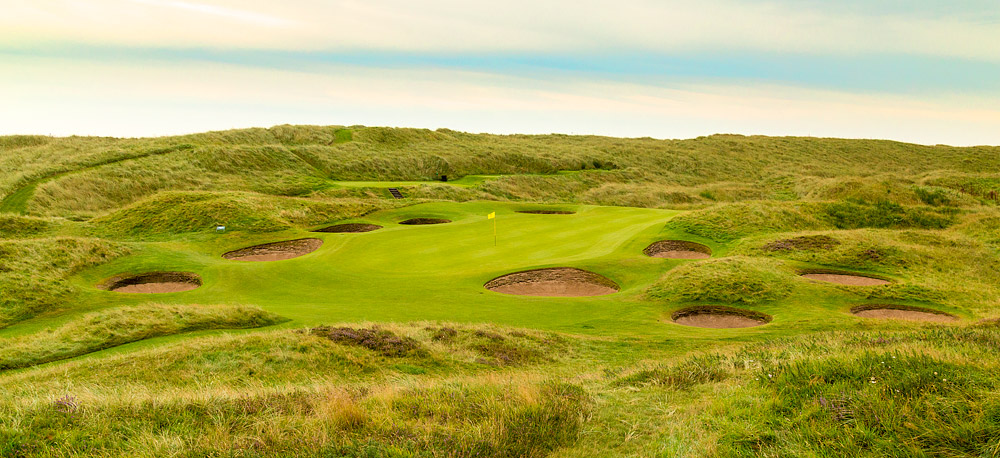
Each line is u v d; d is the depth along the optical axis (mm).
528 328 19031
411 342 15055
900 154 129000
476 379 10406
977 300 24438
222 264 29141
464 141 112875
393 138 101625
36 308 21297
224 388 9422
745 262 28109
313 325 18875
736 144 129125
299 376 12133
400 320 19938
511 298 23703
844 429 5691
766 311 22938
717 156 116562
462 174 86438
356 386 9531
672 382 9180
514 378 10406
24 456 5598
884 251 31516
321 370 12656
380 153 88250
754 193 81688
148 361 12602
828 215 43625
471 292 24359
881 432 5637
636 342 17469
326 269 28141
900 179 76125
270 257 33781
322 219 44438
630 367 13039
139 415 6793
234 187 61156
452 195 65688
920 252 31797
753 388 7848
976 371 7172
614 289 26609
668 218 41594
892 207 46812
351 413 6637
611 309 22703
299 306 21984
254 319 18812
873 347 10500
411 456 5539
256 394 8055
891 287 25484
